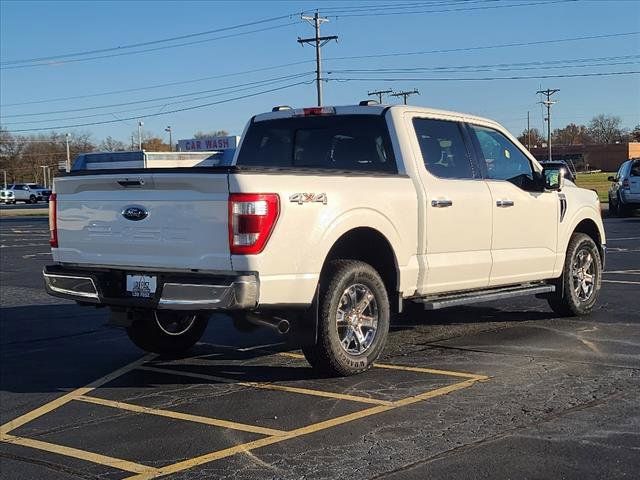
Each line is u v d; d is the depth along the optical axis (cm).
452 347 763
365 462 457
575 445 475
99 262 636
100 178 624
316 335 616
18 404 618
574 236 900
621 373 644
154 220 598
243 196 557
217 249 567
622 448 468
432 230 703
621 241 1889
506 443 480
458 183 739
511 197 792
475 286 764
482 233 757
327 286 619
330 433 512
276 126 807
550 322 887
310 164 777
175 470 460
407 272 682
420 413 548
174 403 602
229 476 446
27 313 1064
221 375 685
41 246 2412
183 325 766
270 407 577
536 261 830
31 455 497
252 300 559
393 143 711
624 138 13312
